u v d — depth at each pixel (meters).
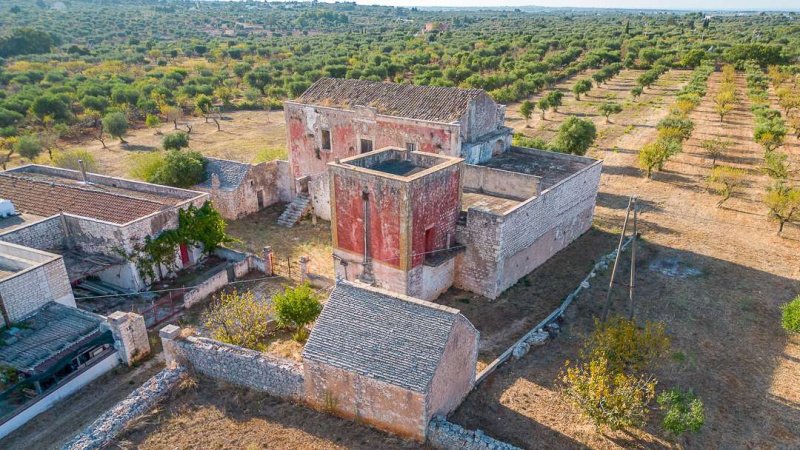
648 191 44.62
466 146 35.97
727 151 54.59
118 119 62.44
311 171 42.09
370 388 18.69
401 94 39.19
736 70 109.50
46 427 20.03
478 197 33.44
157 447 18.80
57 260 24.36
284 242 36.31
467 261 29.34
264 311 25.17
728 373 22.33
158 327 26.39
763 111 63.06
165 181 40.12
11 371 20.34
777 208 36.09
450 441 17.98
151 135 67.31
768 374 22.28
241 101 86.25
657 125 60.72
